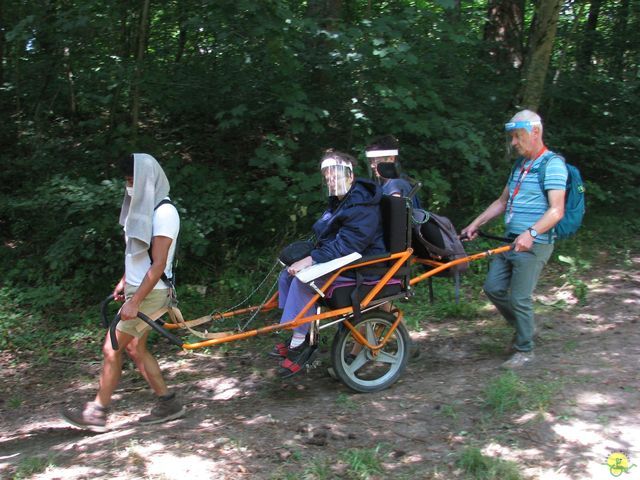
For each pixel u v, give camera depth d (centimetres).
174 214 392
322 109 678
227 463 347
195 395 484
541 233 445
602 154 967
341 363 443
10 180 780
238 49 655
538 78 903
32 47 773
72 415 414
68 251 646
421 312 638
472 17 766
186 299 661
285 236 705
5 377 541
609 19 1145
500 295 489
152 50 755
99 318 635
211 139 786
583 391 421
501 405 397
